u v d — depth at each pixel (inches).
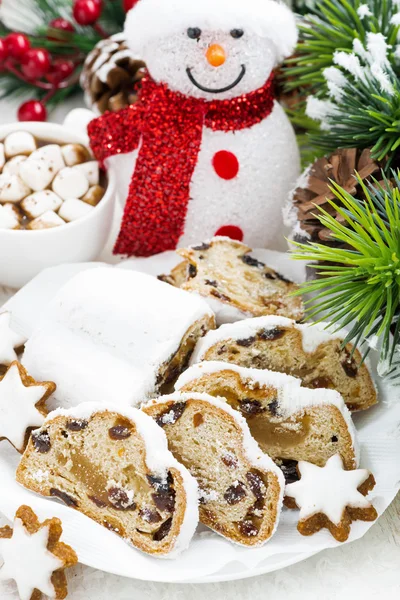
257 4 25.7
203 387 24.3
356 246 22.4
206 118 27.5
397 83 25.7
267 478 23.3
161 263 28.6
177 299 25.6
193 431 23.8
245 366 25.4
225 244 28.1
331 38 27.6
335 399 24.2
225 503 23.5
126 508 23.5
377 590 23.6
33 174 28.6
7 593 23.5
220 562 22.9
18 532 23.1
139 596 23.6
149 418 23.6
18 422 24.8
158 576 22.6
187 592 23.7
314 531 23.4
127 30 26.8
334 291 23.0
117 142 28.0
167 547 22.9
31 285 27.9
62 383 25.3
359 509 23.4
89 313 25.7
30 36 34.2
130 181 28.3
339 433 24.2
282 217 29.1
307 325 25.1
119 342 25.4
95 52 32.3
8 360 26.2
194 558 23.0
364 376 25.4
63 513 23.5
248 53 26.5
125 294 25.7
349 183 25.6
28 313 27.5
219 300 26.4
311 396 24.1
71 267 28.2
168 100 27.3
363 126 26.5
